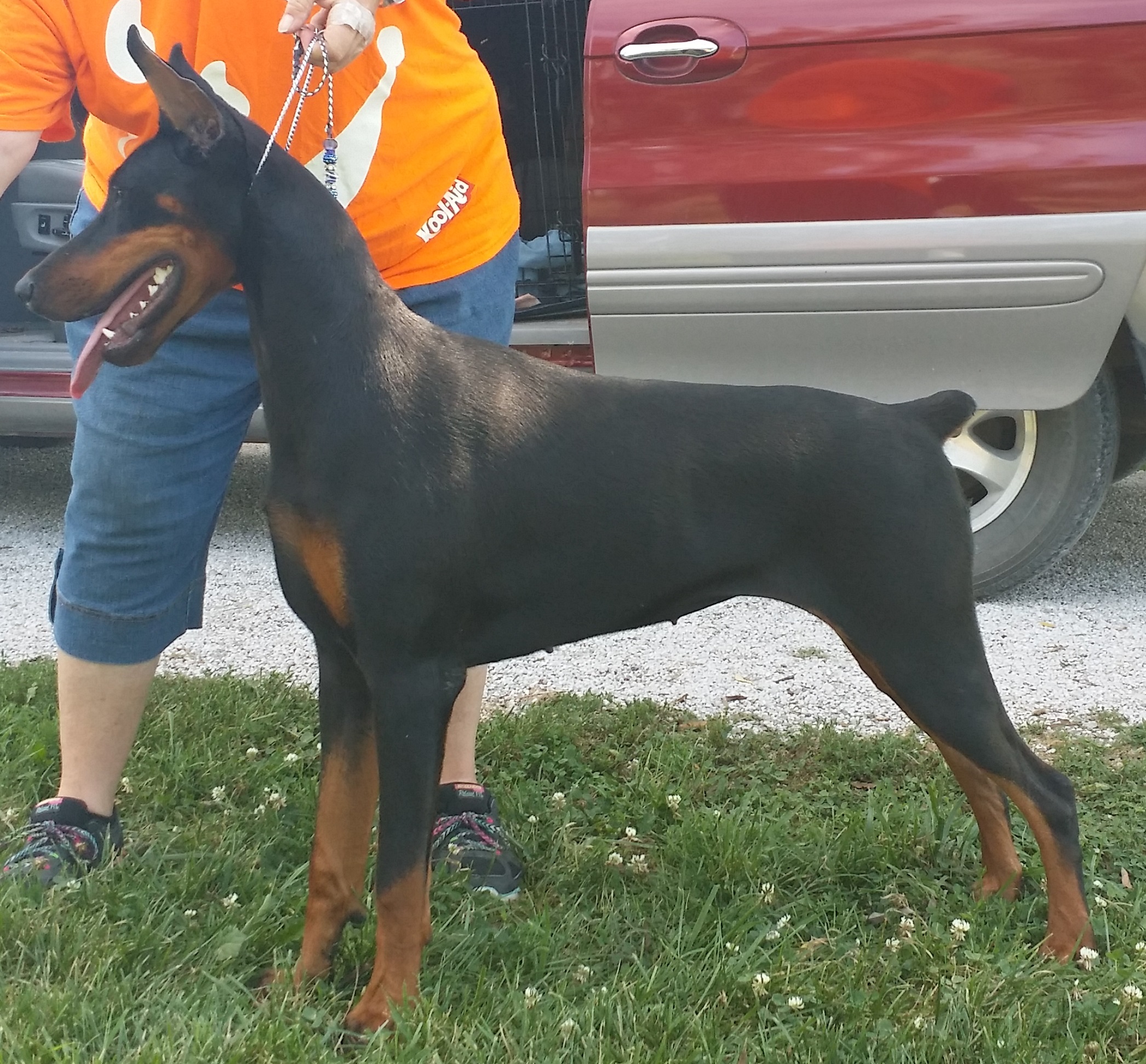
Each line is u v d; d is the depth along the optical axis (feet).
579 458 7.51
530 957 7.87
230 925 7.93
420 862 7.17
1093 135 12.84
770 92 13.38
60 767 10.40
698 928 8.14
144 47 6.81
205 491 8.95
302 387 7.08
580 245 17.38
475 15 17.25
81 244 7.03
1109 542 17.97
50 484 21.45
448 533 7.13
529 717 11.68
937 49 12.99
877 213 13.29
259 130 7.28
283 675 12.72
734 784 10.64
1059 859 8.04
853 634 7.82
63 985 7.14
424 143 8.87
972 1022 7.18
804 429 7.69
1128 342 13.87
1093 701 12.47
